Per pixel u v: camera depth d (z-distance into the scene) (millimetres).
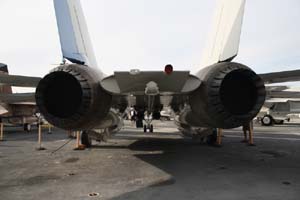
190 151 7578
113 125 7758
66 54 5797
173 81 4730
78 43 6242
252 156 6805
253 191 3932
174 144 9125
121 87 4953
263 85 4707
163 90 5109
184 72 4422
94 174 5020
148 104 7961
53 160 6398
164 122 27562
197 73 5453
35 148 8375
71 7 6219
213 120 4809
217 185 4254
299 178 4680
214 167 5559
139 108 9453
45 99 4824
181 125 9016
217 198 3629
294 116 41750
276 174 4957
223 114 4652
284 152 7449
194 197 3670
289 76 5137
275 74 5168
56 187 4195
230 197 3664
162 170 5305
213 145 8859
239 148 8180
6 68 17188
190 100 5512
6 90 17250
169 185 4266
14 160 6430
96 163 6016
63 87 5012
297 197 3652
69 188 4137
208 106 4738
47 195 3797
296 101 20172
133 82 4770
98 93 4863
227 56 5629
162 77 4602
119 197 3682
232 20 5715
